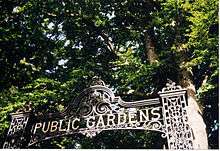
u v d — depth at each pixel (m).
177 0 12.57
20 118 9.65
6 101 12.09
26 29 13.63
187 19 12.33
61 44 15.41
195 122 11.94
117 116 9.17
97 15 15.16
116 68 14.66
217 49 11.64
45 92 12.30
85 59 15.32
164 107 8.96
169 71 13.39
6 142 9.35
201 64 13.81
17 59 12.77
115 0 15.35
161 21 13.73
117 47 15.91
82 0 15.19
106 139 15.20
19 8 14.03
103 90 9.59
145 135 15.23
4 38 12.22
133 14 15.27
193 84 13.03
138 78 13.13
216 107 14.26
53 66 14.60
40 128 9.52
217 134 14.61
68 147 14.01
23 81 13.00
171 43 14.12
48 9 15.10
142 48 15.39
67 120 9.47
